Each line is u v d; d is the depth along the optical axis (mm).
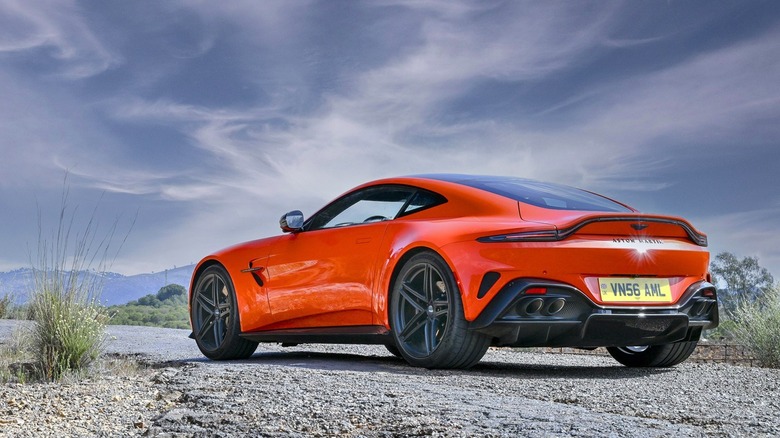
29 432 2791
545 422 2539
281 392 3256
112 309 4973
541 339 4172
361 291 4746
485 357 6188
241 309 5637
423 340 4547
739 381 4133
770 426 2689
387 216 4867
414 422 2582
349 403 2971
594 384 3902
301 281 5184
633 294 4203
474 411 2754
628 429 2428
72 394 3551
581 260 4078
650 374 4555
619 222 4176
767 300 6395
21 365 4738
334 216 5246
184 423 2748
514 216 4293
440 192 4645
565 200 4672
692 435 2383
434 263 4344
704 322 4504
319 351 6812
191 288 6094
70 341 4613
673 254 4309
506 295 4055
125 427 2840
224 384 3574
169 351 6523
